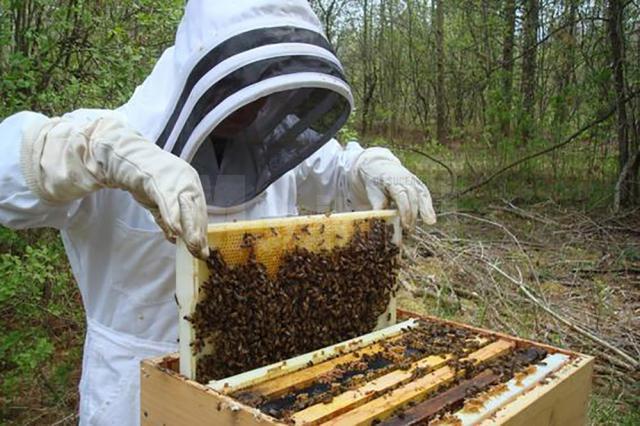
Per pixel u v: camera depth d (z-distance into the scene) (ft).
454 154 34.91
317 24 4.97
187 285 4.00
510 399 3.96
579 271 16.63
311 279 4.76
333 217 4.99
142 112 5.45
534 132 27.86
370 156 6.72
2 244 10.89
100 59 11.16
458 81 41.27
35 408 10.22
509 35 30.99
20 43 10.87
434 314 13.24
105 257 5.72
